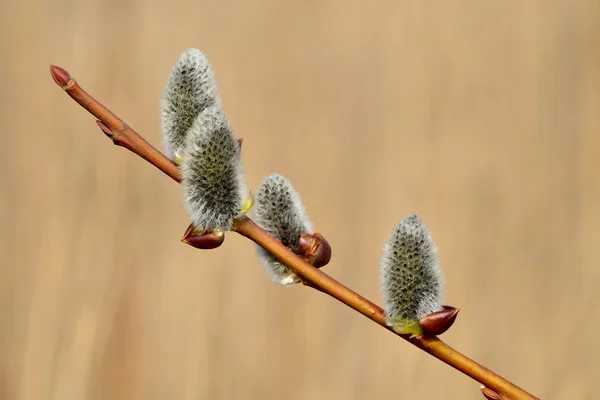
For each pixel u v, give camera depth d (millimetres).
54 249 1045
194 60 660
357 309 649
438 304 646
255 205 668
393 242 646
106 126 650
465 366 645
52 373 974
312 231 671
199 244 652
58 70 644
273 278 658
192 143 651
